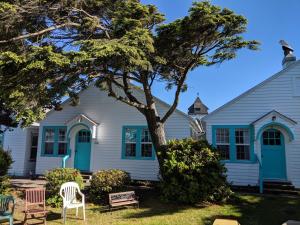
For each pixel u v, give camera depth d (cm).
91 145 1930
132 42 974
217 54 1291
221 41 1233
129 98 1464
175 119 1777
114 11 1252
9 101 1036
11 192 1487
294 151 1548
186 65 1423
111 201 1165
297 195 1398
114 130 1898
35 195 1037
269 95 1625
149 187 1623
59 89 1064
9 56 905
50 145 2041
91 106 1969
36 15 1118
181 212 1118
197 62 1373
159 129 1428
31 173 2053
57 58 900
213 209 1155
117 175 1348
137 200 1230
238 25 1165
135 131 1858
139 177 1797
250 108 1642
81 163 1941
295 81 1603
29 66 888
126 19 1108
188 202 1224
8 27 1045
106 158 1881
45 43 1173
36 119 1063
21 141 2150
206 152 1260
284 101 1602
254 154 1593
